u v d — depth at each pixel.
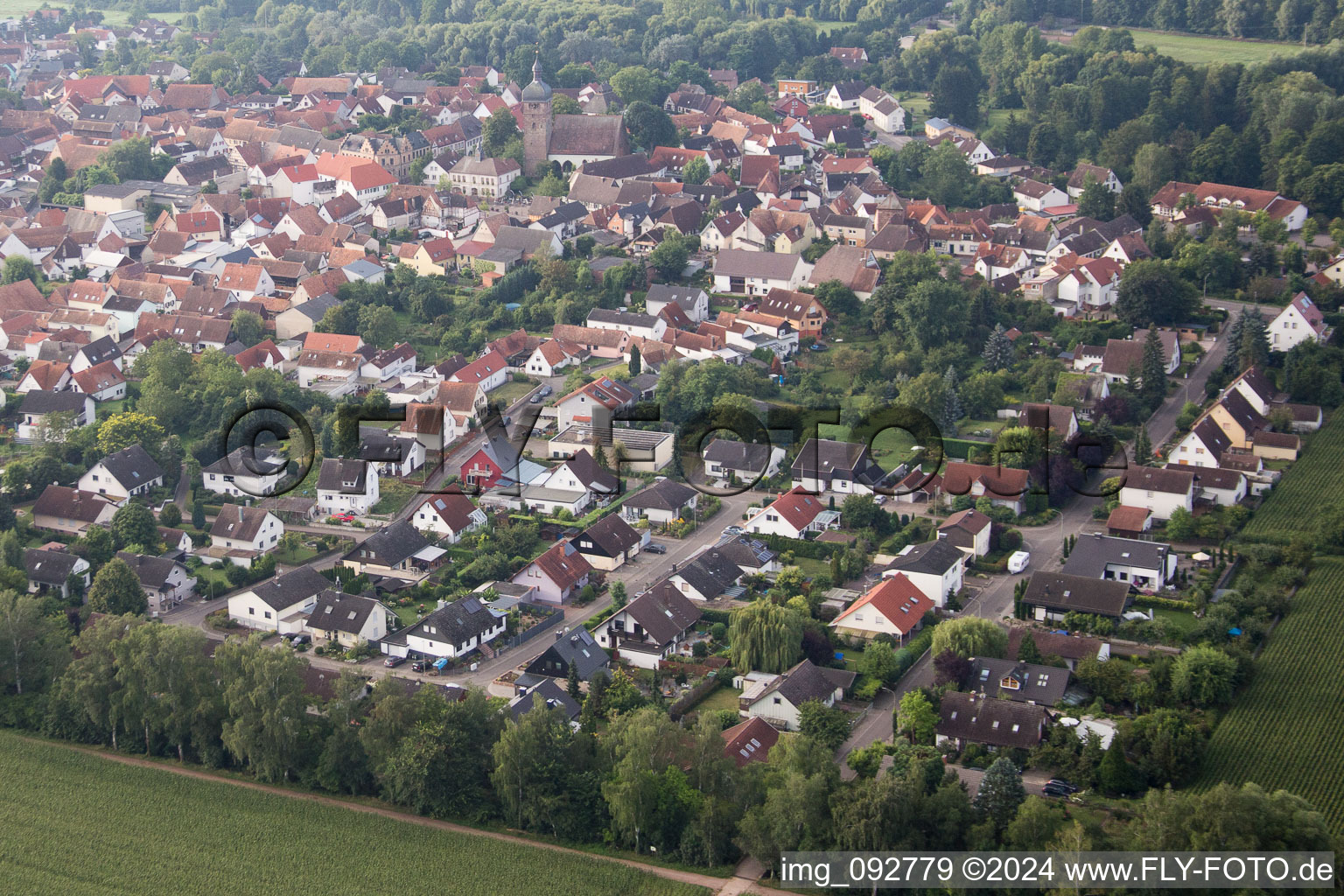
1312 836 157.50
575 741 182.88
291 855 176.62
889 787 165.38
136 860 176.75
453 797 182.50
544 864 172.62
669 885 168.25
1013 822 163.62
